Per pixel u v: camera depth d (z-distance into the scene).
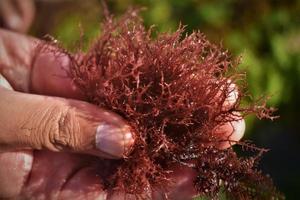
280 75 0.59
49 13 0.53
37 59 0.32
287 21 0.61
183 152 0.25
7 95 0.27
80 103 0.27
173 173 0.26
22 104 0.27
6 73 0.32
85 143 0.26
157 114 0.25
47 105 0.26
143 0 0.55
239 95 0.25
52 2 0.53
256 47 0.59
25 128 0.26
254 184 0.26
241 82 0.26
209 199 0.26
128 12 0.31
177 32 0.26
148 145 0.25
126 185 0.25
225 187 0.26
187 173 0.26
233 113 0.26
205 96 0.25
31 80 0.32
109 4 0.53
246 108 0.25
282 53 0.60
